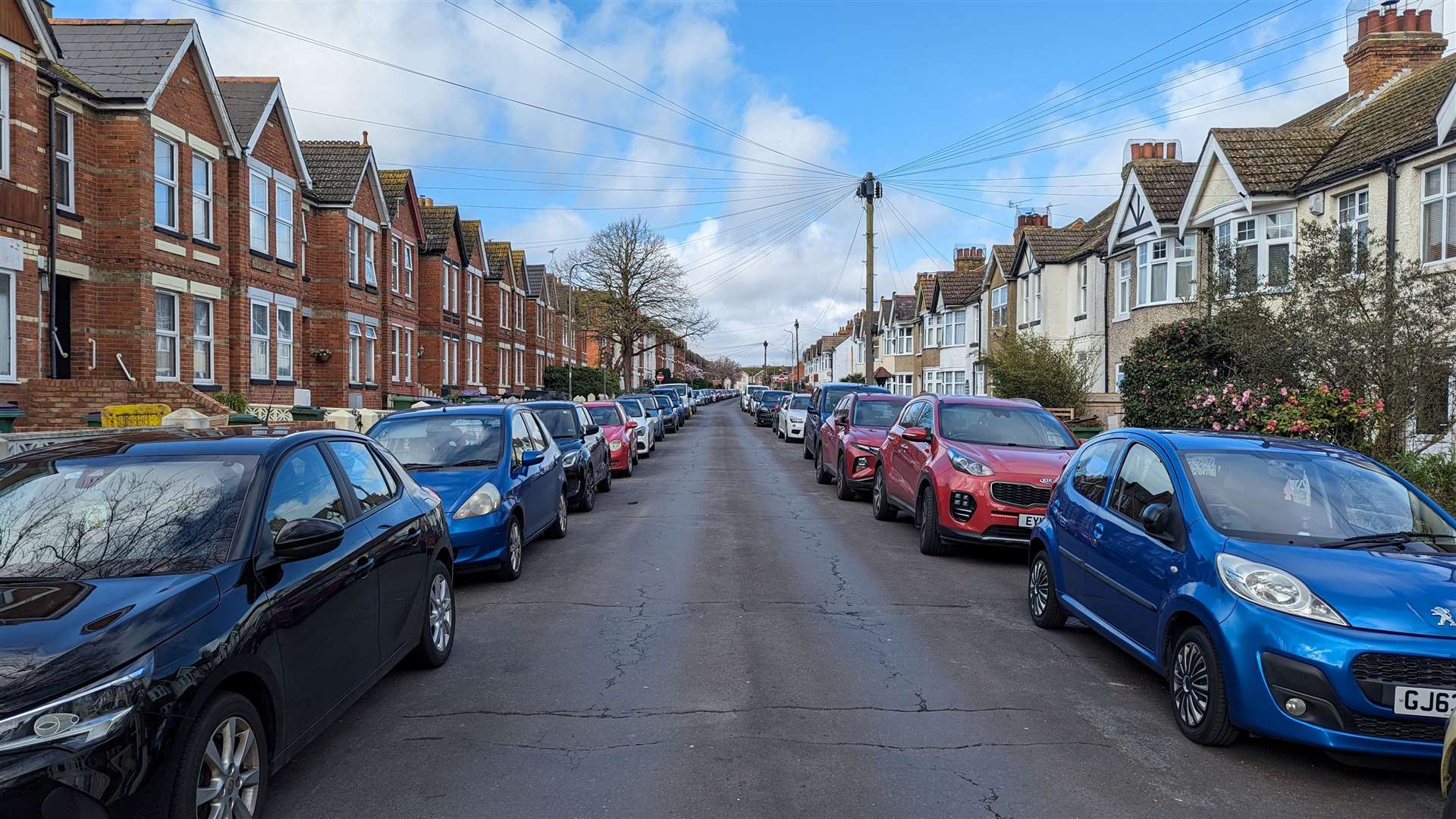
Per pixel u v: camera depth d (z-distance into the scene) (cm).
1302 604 421
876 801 388
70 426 1290
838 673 559
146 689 298
